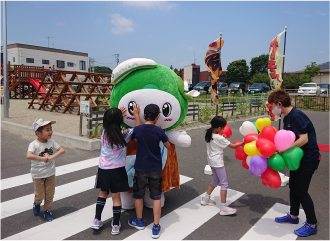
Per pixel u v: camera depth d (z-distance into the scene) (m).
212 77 7.53
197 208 4.17
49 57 44.38
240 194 4.72
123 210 4.05
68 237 3.34
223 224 3.68
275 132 3.53
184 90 3.95
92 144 7.50
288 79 37.19
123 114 3.73
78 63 48.62
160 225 3.63
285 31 5.57
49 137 3.59
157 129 3.39
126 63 3.79
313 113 18.52
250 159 3.87
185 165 6.40
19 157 6.71
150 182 3.35
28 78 23.89
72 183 5.16
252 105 18.11
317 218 3.83
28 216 3.86
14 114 13.76
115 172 3.31
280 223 3.71
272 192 4.82
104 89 16.75
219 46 7.30
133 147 3.81
